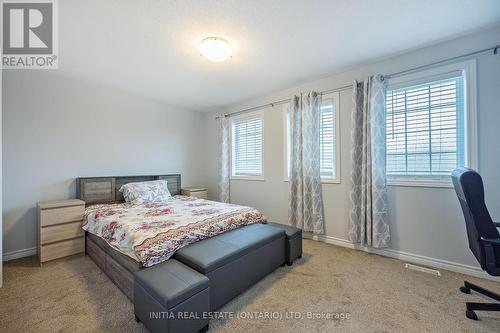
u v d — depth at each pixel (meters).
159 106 4.16
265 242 2.07
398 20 1.91
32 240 2.75
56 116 2.96
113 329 1.45
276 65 2.74
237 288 1.77
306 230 3.21
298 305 1.70
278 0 1.66
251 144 4.16
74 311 1.63
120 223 2.11
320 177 3.17
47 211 2.47
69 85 3.07
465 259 2.17
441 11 1.80
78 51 2.36
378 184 2.55
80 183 3.04
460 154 2.23
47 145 2.89
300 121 3.29
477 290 1.74
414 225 2.45
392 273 2.19
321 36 2.14
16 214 2.65
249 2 1.68
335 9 1.76
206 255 1.66
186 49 2.34
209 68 2.80
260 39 2.18
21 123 2.70
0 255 1.97
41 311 1.63
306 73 2.98
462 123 2.22
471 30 2.07
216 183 4.75
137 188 3.30
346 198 2.94
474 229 1.48
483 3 1.71
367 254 2.67
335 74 3.01
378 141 2.56
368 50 2.41
